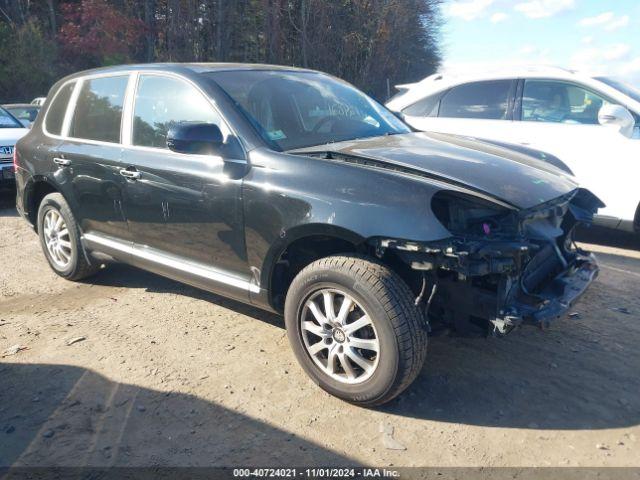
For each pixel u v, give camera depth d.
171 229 3.92
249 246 3.45
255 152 3.44
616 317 4.20
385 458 2.74
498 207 2.93
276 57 29.12
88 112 4.64
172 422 3.03
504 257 2.80
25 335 4.05
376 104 4.70
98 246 4.61
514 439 2.86
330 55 29.17
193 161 3.70
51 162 4.80
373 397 3.02
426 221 2.80
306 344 3.27
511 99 6.47
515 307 2.94
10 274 5.36
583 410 3.09
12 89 25.31
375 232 2.88
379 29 29.28
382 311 2.86
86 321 4.27
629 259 5.58
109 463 2.72
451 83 6.93
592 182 5.88
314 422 3.02
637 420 3.00
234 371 3.53
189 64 4.15
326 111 4.11
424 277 3.01
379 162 3.21
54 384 3.40
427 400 3.20
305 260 3.57
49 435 2.93
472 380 3.39
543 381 3.37
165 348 3.82
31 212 5.32
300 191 3.15
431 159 3.30
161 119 4.00
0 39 25.42
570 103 6.12
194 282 3.90
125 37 26.80
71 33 25.89
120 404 3.19
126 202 4.17
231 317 4.30
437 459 2.73
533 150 4.45
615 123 5.52
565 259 3.67
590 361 3.59
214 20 29.05
